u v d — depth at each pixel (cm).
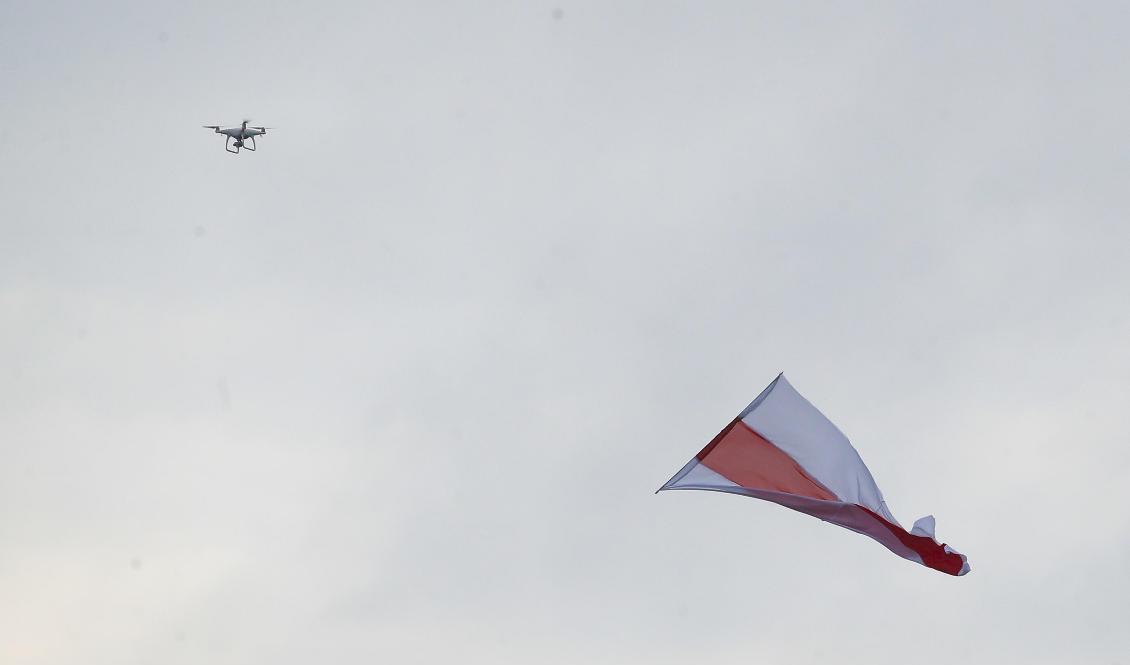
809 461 6888
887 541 6881
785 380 7125
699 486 6844
